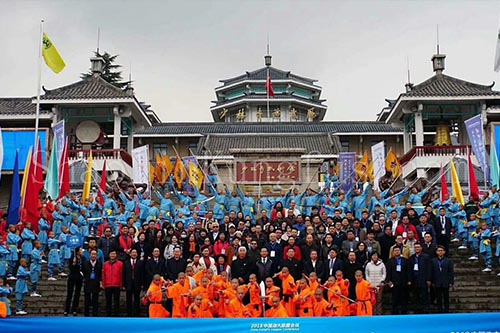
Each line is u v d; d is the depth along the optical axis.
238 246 19.08
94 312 17.81
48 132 38.94
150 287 16.27
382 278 17.44
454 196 25.48
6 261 19.28
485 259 20.98
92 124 39.53
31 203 21.53
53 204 23.05
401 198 30.95
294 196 26.52
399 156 49.81
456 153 37.69
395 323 14.01
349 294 17.52
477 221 22.95
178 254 18.08
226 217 21.89
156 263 18.12
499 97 37.78
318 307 16.12
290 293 16.52
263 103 60.38
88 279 17.77
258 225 20.25
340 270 17.12
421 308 18.12
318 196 26.08
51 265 20.08
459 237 23.62
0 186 38.66
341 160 32.84
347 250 18.62
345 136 49.97
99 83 40.91
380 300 17.34
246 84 61.12
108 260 18.38
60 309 18.52
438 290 17.66
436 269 17.44
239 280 16.97
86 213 23.31
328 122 52.50
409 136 42.31
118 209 25.56
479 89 38.88
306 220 20.58
